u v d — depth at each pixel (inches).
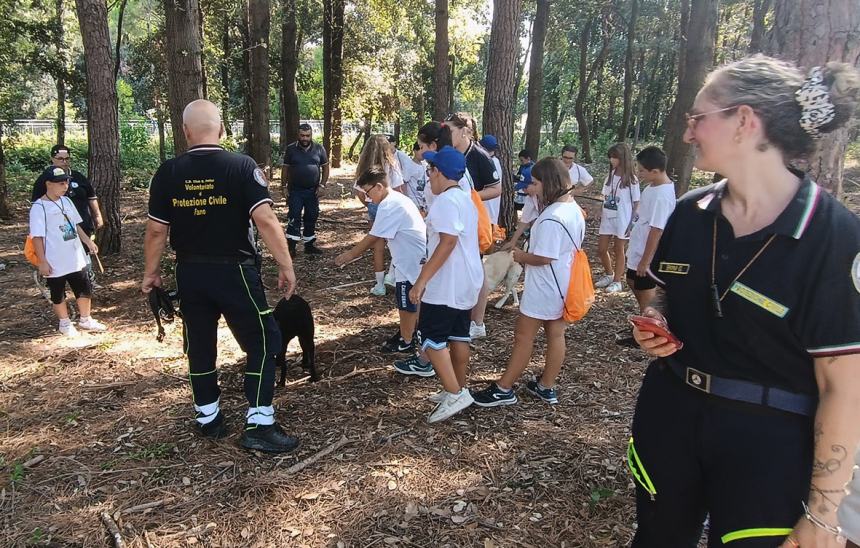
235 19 807.1
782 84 57.1
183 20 329.4
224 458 136.6
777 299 56.8
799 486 59.4
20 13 572.1
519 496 123.3
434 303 147.0
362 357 199.6
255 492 123.6
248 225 134.3
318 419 155.6
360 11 833.5
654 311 70.8
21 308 255.3
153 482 127.4
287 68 730.2
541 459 136.9
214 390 144.6
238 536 111.0
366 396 169.3
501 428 151.6
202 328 139.6
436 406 163.0
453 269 145.7
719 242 62.1
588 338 221.1
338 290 282.4
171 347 207.6
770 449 60.2
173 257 321.1
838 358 54.4
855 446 54.8
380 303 262.2
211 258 132.7
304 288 285.7
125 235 412.5
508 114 372.5
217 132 134.0
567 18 1029.2
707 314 62.5
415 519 115.8
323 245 382.9
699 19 430.6
